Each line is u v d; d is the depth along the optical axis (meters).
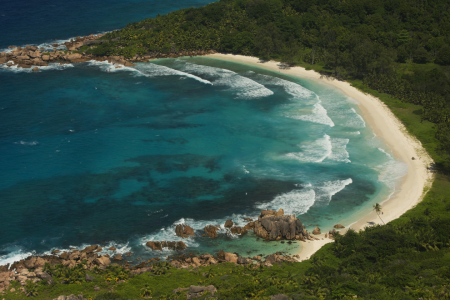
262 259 94.62
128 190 119.75
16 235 101.81
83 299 77.88
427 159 132.12
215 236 102.31
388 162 131.75
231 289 78.56
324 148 140.12
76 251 95.81
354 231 98.00
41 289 82.00
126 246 99.38
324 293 77.06
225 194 118.50
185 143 144.12
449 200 110.38
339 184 121.75
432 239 93.00
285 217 102.06
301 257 94.62
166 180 124.56
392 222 102.88
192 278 86.19
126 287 82.56
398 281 79.81
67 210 111.06
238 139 146.62
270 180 124.25
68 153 136.00
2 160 130.38
